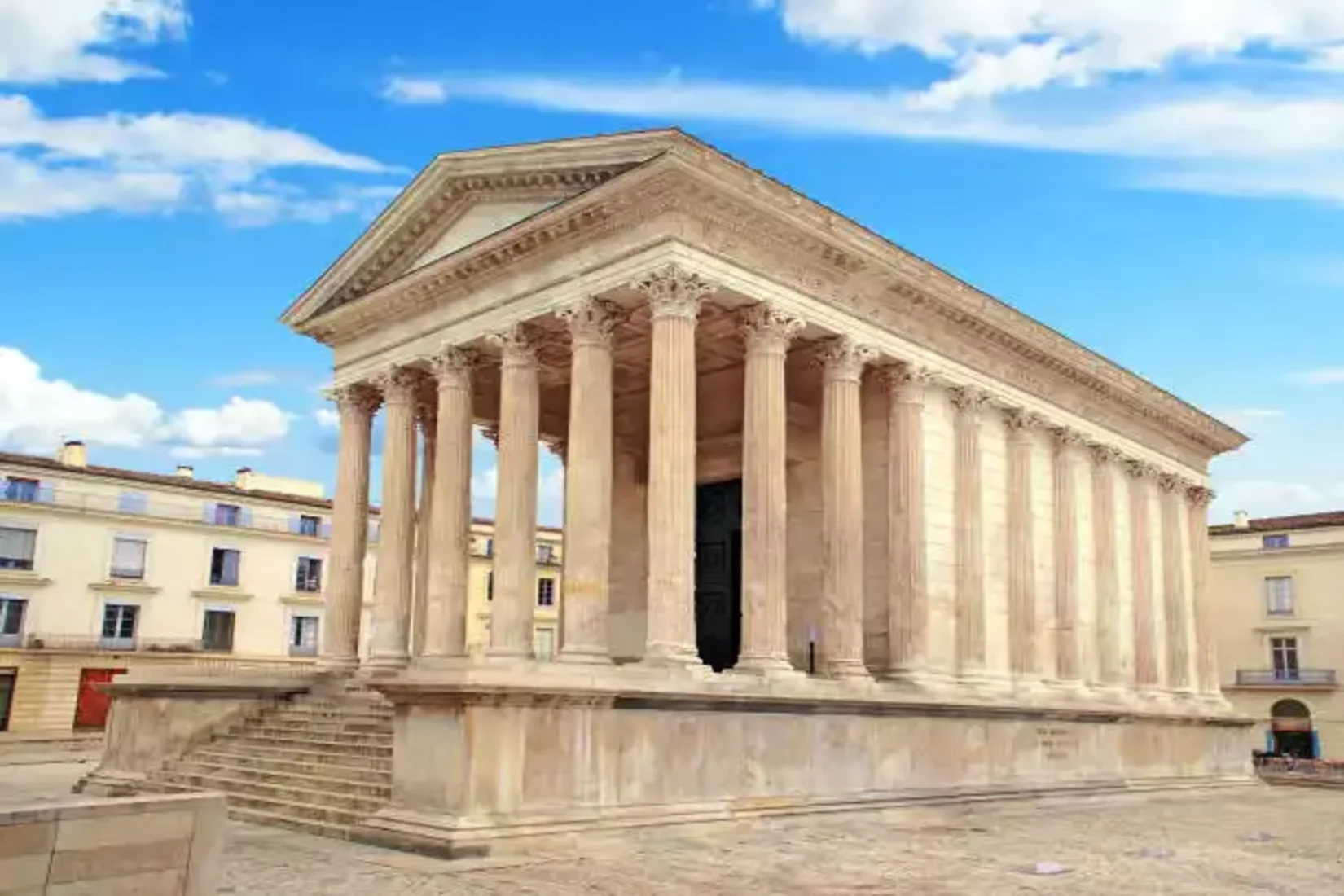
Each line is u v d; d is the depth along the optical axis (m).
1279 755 67.56
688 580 24.22
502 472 28.16
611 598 37.59
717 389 35.53
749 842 21.39
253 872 16.73
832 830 23.80
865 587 31.41
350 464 34.06
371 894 15.27
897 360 30.69
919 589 29.97
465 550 30.12
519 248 28.38
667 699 22.14
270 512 70.62
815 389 34.16
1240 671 71.00
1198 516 45.94
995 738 31.25
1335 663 68.06
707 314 28.62
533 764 19.94
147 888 11.08
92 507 64.38
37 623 61.78
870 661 30.89
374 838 19.66
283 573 70.44
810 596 33.12
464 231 31.00
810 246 27.83
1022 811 29.94
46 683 61.59
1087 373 37.59
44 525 62.53
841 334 28.77
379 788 21.94
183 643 66.06
